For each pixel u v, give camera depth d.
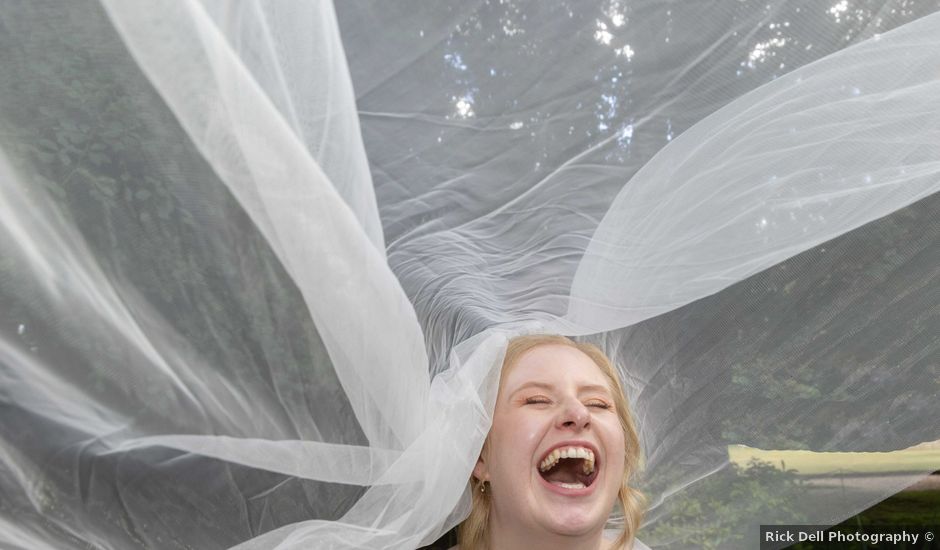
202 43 1.61
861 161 2.44
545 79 2.27
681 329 3.01
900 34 2.30
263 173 1.72
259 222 1.76
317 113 1.85
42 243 1.61
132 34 1.57
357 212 1.93
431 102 2.26
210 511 1.96
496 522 2.77
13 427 1.70
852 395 2.98
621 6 2.27
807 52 2.31
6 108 1.58
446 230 2.43
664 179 2.42
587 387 2.74
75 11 1.59
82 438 1.76
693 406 3.08
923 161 2.42
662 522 3.19
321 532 2.16
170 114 1.66
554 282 2.61
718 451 3.13
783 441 3.07
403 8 2.19
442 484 2.38
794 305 2.93
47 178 1.61
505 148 2.32
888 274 2.86
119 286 1.70
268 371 1.90
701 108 2.32
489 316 2.71
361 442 2.11
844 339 2.94
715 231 2.53
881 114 2.37
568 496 2.62
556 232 2.48
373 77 2.21
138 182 1.67
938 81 2.32
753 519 3.16
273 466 2.00
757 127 2.38
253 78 1.72
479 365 2.60
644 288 2.62
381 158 2.30
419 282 2.54
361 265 1.91
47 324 1.64
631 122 2.34
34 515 1.74
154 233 1.71
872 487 3.10
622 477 2.96
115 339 1.71
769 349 2.98
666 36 2.27
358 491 2.36
